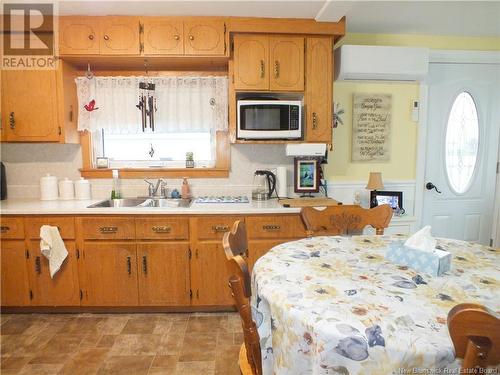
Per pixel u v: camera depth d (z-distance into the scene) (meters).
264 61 2.56
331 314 0.91
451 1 2.34
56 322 2.37
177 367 1.89
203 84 2.80
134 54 2.49
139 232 2.38
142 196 2.92
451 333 0.60
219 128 2.82
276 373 0.99
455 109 3.15
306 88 2.62
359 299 1.00
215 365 1.91
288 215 2.42
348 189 3.08
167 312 2.52
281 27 2.52
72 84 2.72
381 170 3.11
